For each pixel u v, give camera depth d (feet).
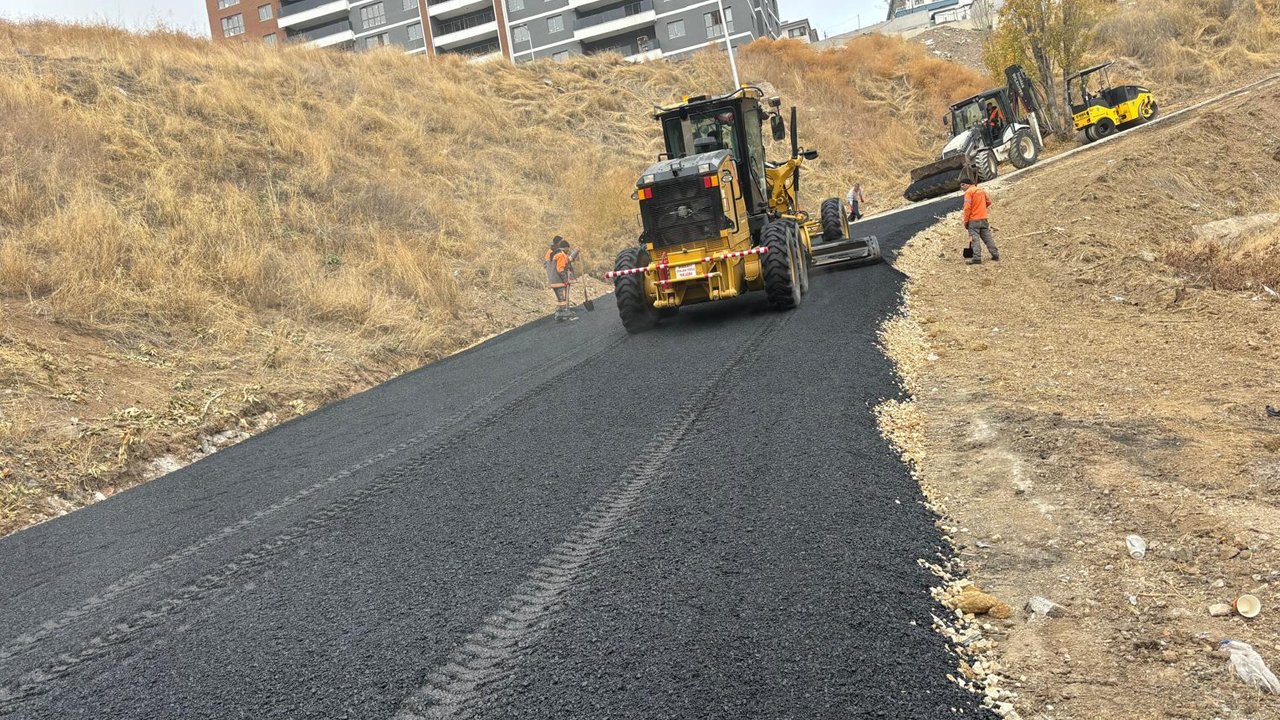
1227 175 57.57
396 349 41.01
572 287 56.70
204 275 40.45
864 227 63.31
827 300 35.91
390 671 11.93
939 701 10.11
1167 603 11.96
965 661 11.01
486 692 11.14
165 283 38.42
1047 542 14.07
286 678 12.11
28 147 45.24
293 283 43.04
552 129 88.02
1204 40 114.52
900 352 26.94
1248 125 64.28
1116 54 114.83
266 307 41.06
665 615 12.41
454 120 78.74
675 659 11.29
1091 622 11.73
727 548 14.24
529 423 23.95
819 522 14.79
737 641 11.52
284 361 36.50
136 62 63.77
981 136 79.51
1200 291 33.94
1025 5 91.71
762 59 119.44
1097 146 76.89
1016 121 83.97
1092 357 26.37
